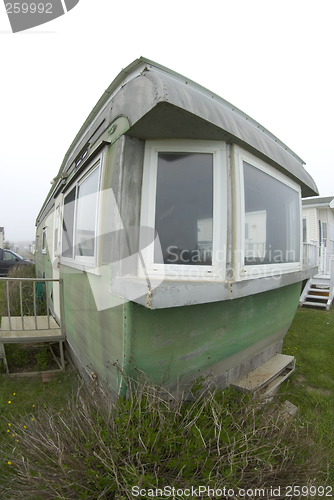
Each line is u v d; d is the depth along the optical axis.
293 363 3.57
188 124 1.81
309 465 1.71
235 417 1.94
